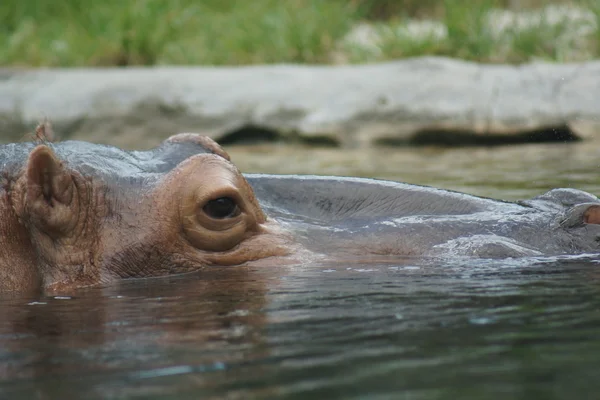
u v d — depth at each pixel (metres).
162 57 67.31
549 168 32.31
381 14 80.75
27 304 14.71
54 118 50.28
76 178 16.45
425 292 14.05
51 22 72.00
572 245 16.42
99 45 67.50
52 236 16.17
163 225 16.44
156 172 17.11
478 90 46.72
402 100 47.09
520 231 16.62
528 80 46.97
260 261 16.64
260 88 50.34
